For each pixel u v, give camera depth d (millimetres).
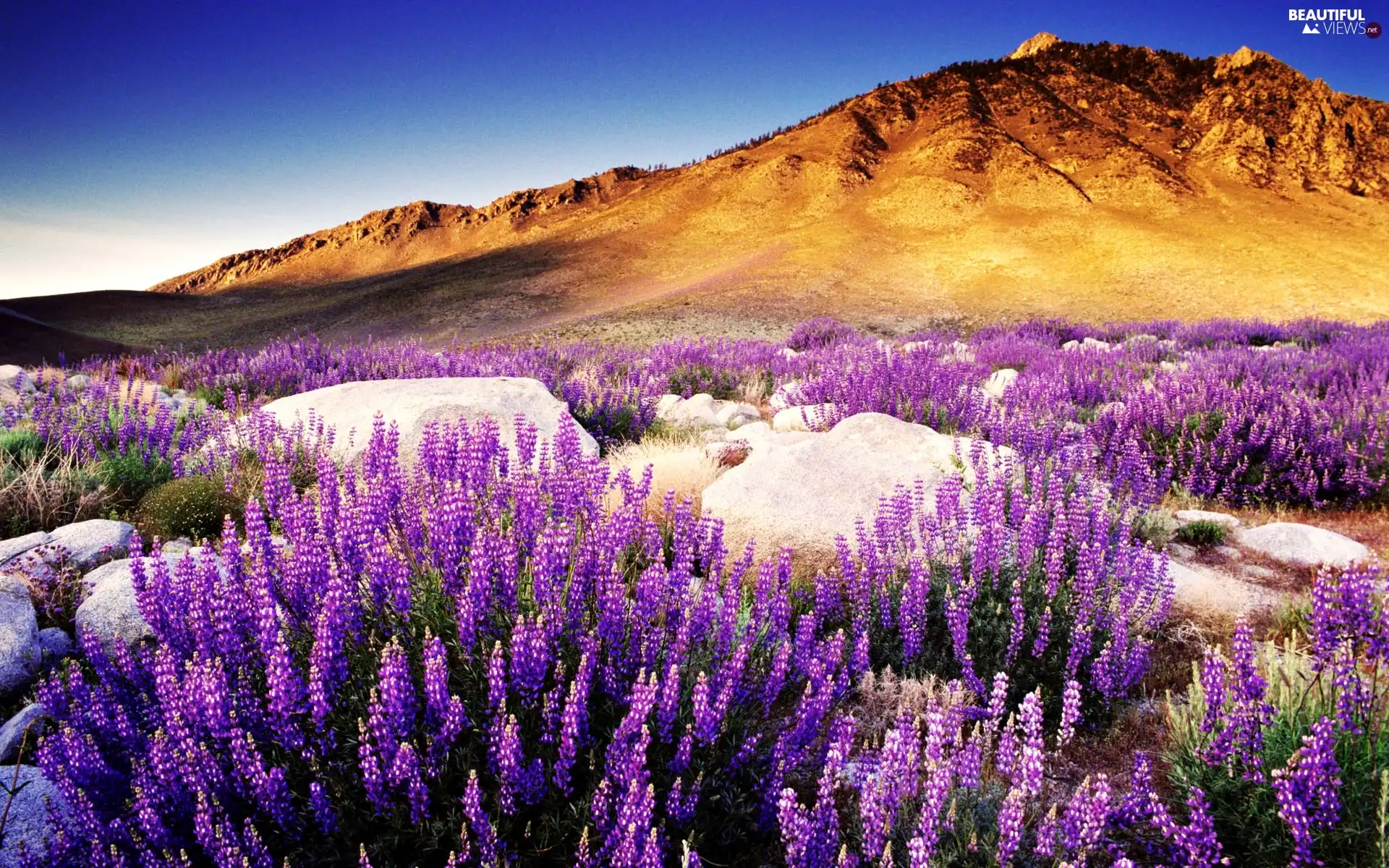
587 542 4211
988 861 3195
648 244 189750
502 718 3225
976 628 4941
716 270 152500
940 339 32281
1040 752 3094
